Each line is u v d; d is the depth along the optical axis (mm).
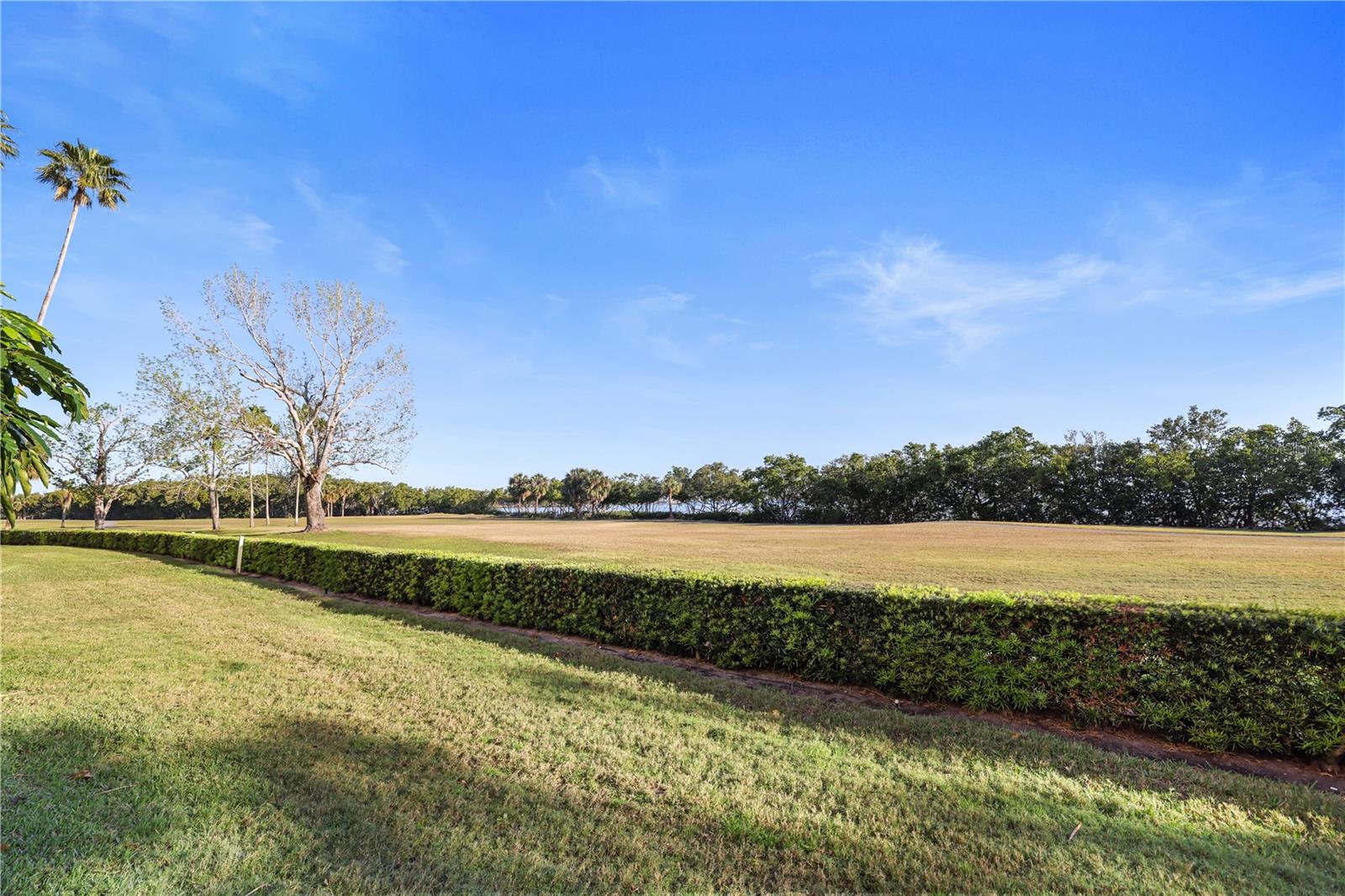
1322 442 46875
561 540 34219
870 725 4934
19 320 3227
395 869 2928
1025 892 2799
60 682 5875
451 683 5992
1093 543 28047
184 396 34250
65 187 24797
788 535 39219
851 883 2873
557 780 3902
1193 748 4543
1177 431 59000
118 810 3410
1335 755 4156
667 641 7312
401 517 95438
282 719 4906
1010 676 5199
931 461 63062
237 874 2865
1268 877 2904
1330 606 10430
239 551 16047
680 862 3021
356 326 37281
